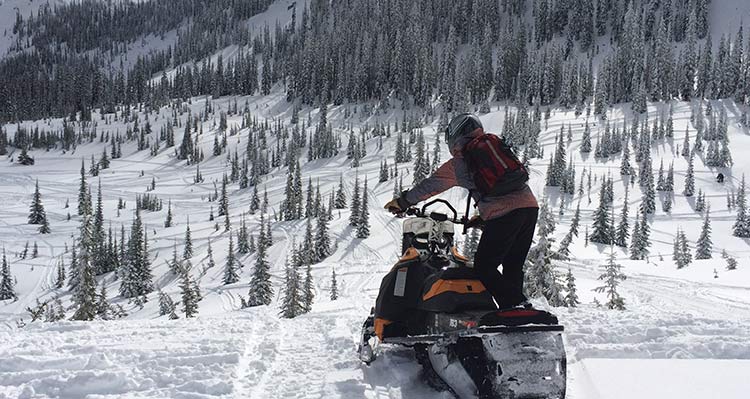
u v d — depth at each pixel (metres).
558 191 114.88
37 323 6.34
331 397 3.64
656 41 179.00
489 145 3.59
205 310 66.50
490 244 3.55
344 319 6.43
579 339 5.09
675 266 62.19
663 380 3.96
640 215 100.62
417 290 3.98
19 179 189.12
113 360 4.64
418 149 128.00
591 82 175.62
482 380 3.27
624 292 43.97
